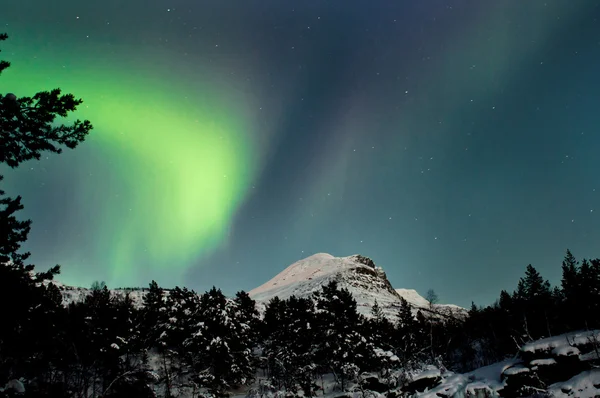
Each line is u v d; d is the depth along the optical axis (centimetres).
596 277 4575
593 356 2980
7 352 916
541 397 2861
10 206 883
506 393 3139
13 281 838
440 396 3397
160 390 3831
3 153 869
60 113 859
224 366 3934
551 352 3281
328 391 4397
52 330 1014
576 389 2738
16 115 816
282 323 5041
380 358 4431
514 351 4978
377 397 3772
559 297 5581
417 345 5422
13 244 873
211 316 4081
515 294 6462
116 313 3688
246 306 5759
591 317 4344
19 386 836
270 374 4978
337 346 4328
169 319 4188
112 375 3269
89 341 3025
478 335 6284
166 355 4616
